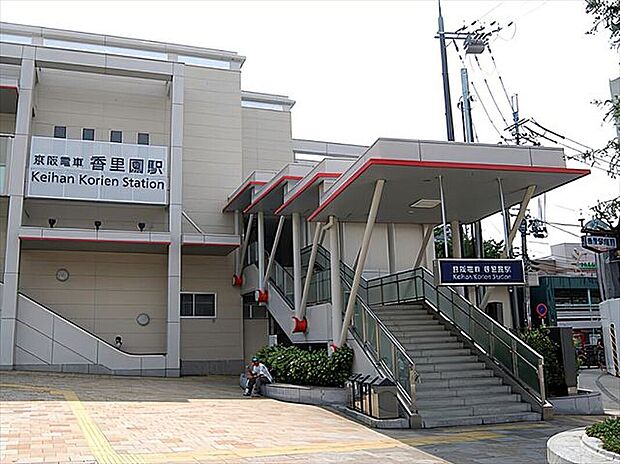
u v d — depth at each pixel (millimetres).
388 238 21812
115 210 26078
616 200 9953
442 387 14078
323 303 18797
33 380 19172
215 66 29266
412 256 21906
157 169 25062
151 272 26250
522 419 13031
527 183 14359
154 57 28250
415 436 11148
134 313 25703
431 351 15688
